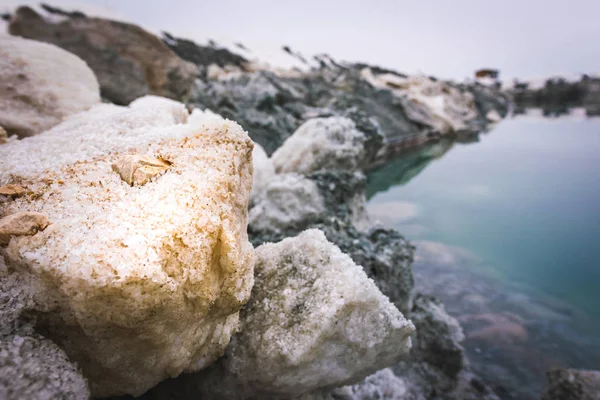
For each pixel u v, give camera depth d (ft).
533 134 56.90
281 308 6.77
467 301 17.84
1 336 4.11
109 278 3.77
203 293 4.68
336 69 73.67
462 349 13.16
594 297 18.07
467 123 60.85
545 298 18.04
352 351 6.66
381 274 11.71
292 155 16.58
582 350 14.93
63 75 11.84
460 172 38.04
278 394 7.14
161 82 27.32
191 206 4.66
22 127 9.55
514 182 34.50
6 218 4.36
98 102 12.05
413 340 13.05
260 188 14.51
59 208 4.71
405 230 24.90
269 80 37.60
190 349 5.31
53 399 4.00
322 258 7.20
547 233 24.00
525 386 13.26
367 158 22.45
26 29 25.02
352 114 22.72
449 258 21.47
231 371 6.65
